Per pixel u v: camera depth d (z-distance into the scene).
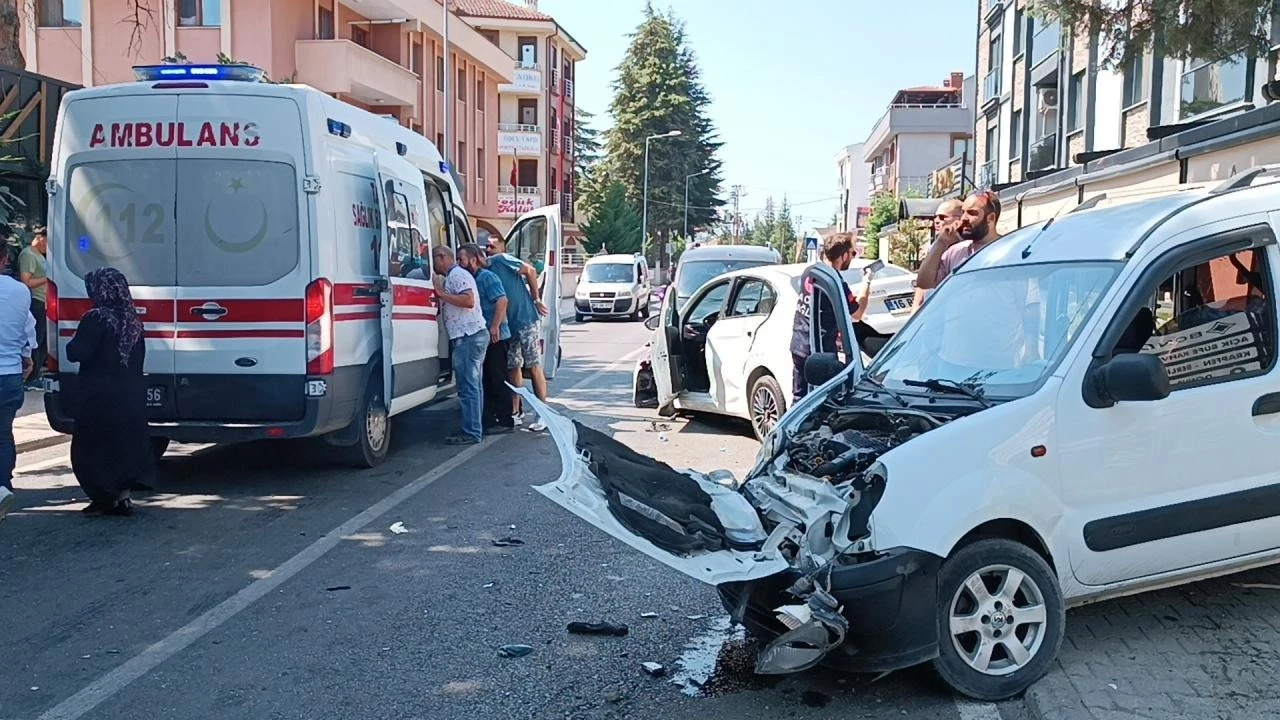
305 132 8.12
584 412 12.92
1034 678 4.47
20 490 8.59
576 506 4.32
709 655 5.07
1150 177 17.12
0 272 7.67
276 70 30.19
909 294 12.43
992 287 5.52
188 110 8.16
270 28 29.83
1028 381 4.74
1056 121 29.38
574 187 71.81
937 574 4.30
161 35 29.89
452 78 44.75
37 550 6.85
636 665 4.96
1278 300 5.00
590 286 33.31
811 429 5.43
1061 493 4.51
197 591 6.05
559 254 13.43
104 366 7.48
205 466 9.50
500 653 5.11
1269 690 4.35
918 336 5.75
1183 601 5.46
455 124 45.31
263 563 6.59
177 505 8.07
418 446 10.54
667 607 5.76
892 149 63.47
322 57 30.78
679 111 73.38
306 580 6.25
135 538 7.14
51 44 30.06
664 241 74.00
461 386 10.61
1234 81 17.58
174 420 8.20
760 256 19.41
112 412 7.49
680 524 4.58
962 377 5.12
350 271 8.62
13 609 5.75
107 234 8.23
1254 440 4.86
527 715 4.44
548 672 4.88
